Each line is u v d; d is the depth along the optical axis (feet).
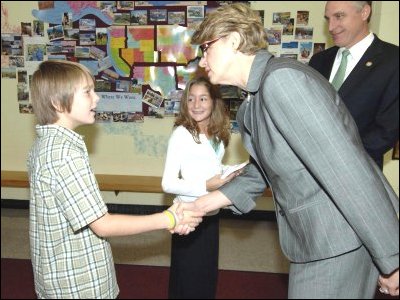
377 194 2.69
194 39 3.44
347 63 6.20
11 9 10.34
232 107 9.80
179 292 5.82
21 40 10.48
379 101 5.85
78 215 3.29
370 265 3.22
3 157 11.26
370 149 5.77
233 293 6.89
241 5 3.36
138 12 9.96
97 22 10.13
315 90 2.77
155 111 10.44
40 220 3.46
